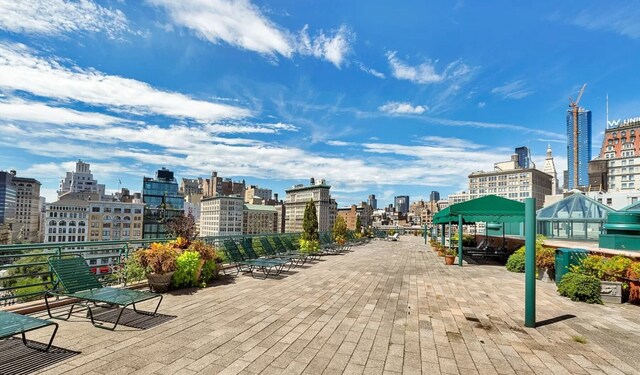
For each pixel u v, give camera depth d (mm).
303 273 11820
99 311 6180
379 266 14391
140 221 116188
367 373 4062
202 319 6004
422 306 7406
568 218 20094
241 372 3984
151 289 8102
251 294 8133
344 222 27188
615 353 4844
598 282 8008
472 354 4738
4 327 3787
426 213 183625
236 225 161625
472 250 18797
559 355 4746
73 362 4070
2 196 173250
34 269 16453
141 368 3986
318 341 5094
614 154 109875
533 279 6074
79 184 198125
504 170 145250
